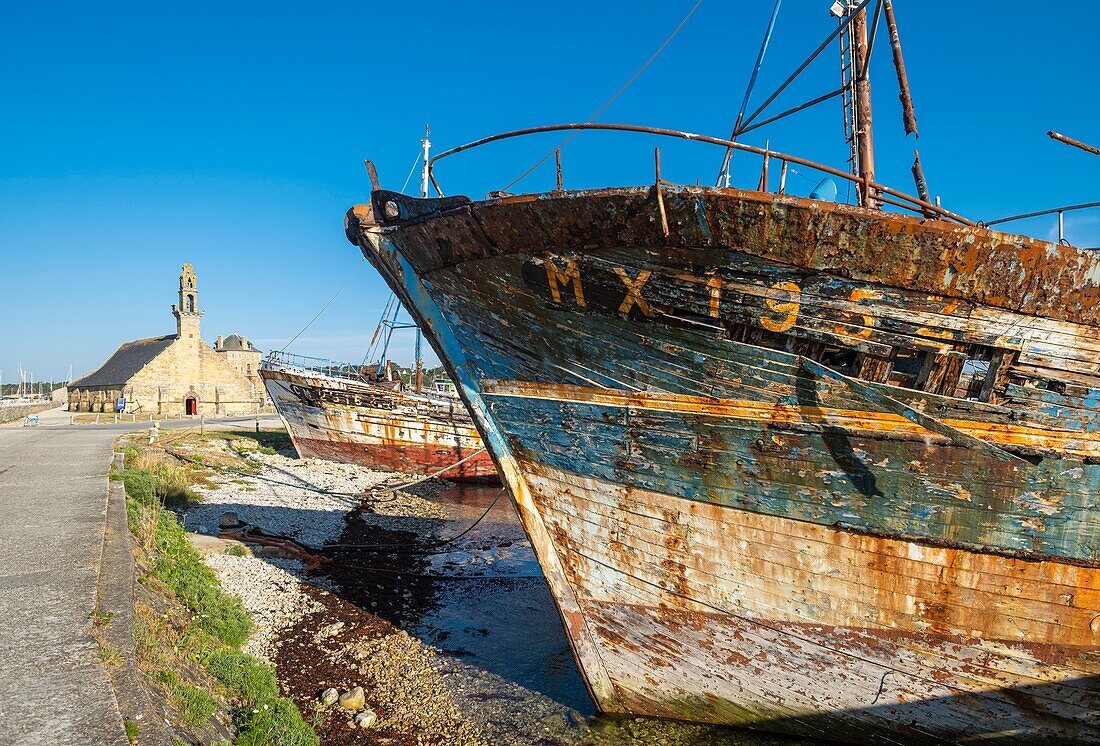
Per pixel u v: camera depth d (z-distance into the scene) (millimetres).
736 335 6004
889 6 7535
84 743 4422
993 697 6004
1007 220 8648
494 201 6297
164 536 11734
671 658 7004
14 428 36094
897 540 5898
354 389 25422
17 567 7852
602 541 7066
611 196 5742
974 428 5574
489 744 7070
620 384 6555
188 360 57688
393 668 8914
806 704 6555
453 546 15555
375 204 7367
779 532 6234
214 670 7371
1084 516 5574
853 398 5727
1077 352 5453
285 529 16469
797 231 5441
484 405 7449
